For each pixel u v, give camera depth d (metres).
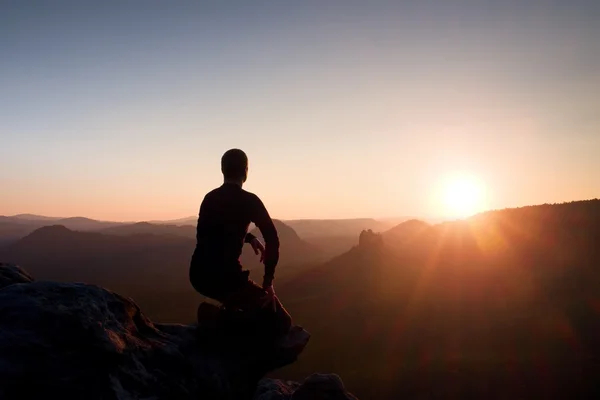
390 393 39.03
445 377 38.94
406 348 48.41
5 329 3.11
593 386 32.31
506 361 39.25
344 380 42.91
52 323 3.27
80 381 3.08
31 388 2.88
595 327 42.34
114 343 3.49
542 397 33.28
